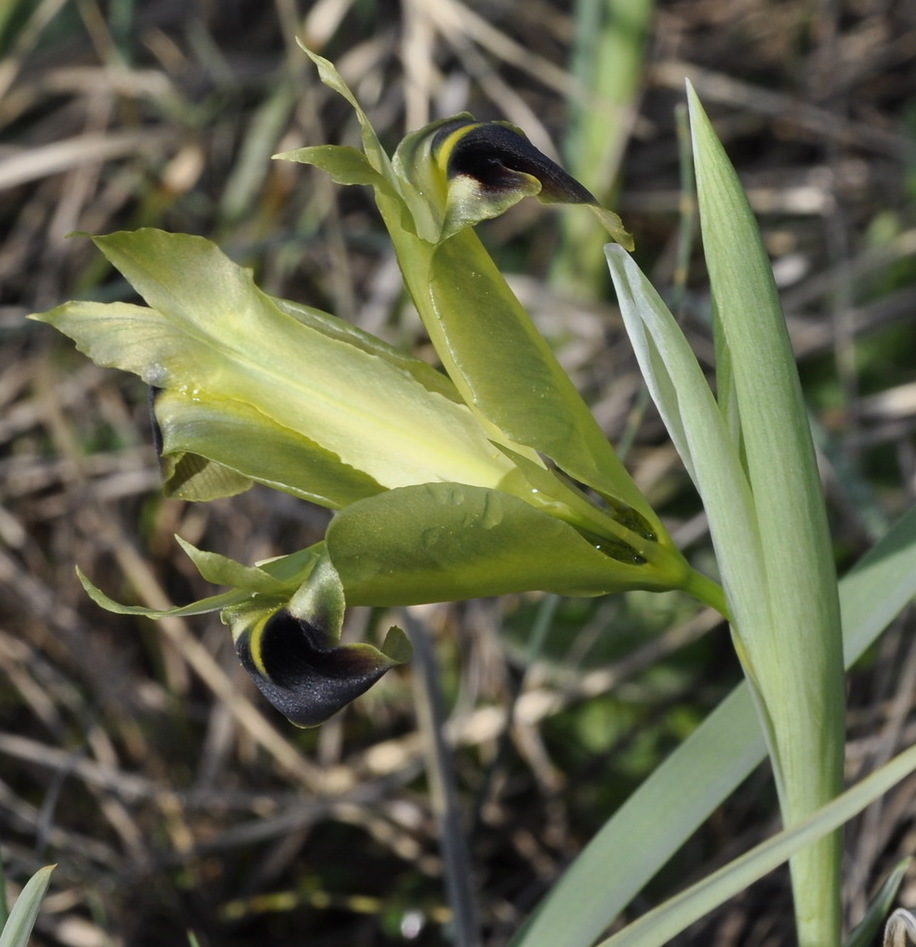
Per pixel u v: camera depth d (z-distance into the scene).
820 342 0.56
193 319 0.32
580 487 0.33
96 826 0.51
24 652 0.53
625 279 0.31
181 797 0.49
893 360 0.56
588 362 0.57
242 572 0.30
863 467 0.54
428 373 0.32
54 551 0.57
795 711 0.31
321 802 0.49
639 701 0.51
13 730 0.53
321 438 0.32
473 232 0.31
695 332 0.55
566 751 0.51
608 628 0.51
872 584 0.33
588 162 0.56
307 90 0.59
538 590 0.31
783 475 0.30
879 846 0.43
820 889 0.31
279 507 0.56
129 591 0.56
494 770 0.43
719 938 0.45
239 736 0.53
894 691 0.48
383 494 0.30
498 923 0.47
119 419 0.59
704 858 0.47
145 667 0.56
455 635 0.53
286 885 0.50
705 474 0.31
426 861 0.49
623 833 0.32
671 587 0.31
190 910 0.48
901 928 0.32
